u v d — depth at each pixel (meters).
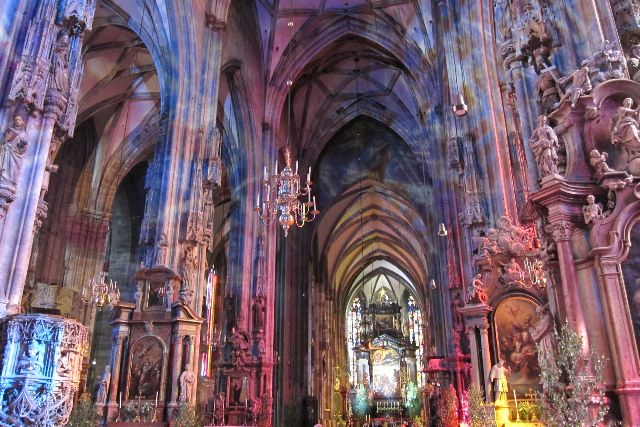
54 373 6.13
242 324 21.72
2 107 7.31
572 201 6.65
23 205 7.10
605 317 6.14
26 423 5.85
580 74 6.68
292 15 25.81
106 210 24.78
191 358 14.48
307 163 31.95
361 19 26.12
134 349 14.52
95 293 16.91
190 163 16.80
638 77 7.14
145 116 25.20
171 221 15.75
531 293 12.02
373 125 34.88
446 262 21.66
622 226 6.30
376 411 49.75
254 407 19.64
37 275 20.95
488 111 14.40
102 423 12.82
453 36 17.45
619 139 6.43
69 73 7.94
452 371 19.17
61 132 7.84
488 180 14.03
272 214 13.79
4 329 6.22
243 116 24.23
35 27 7.68
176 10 17.58
